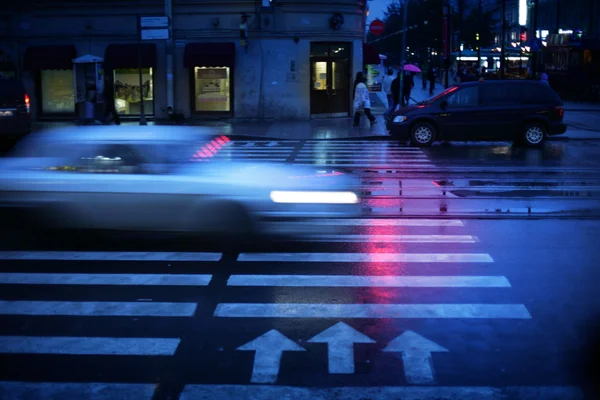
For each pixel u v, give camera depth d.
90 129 8.37
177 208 7.86
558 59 46.12
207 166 8.20
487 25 71.50
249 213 7.84
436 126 19.52
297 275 7.10
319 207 7.93
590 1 55.72
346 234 8.84
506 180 13.38
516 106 19.36
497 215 10.01
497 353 5.12
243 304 6.22
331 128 24.34
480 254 7.88
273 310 6.06
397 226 9.30
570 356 5.07
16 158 8.32
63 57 26.98
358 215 9.94
